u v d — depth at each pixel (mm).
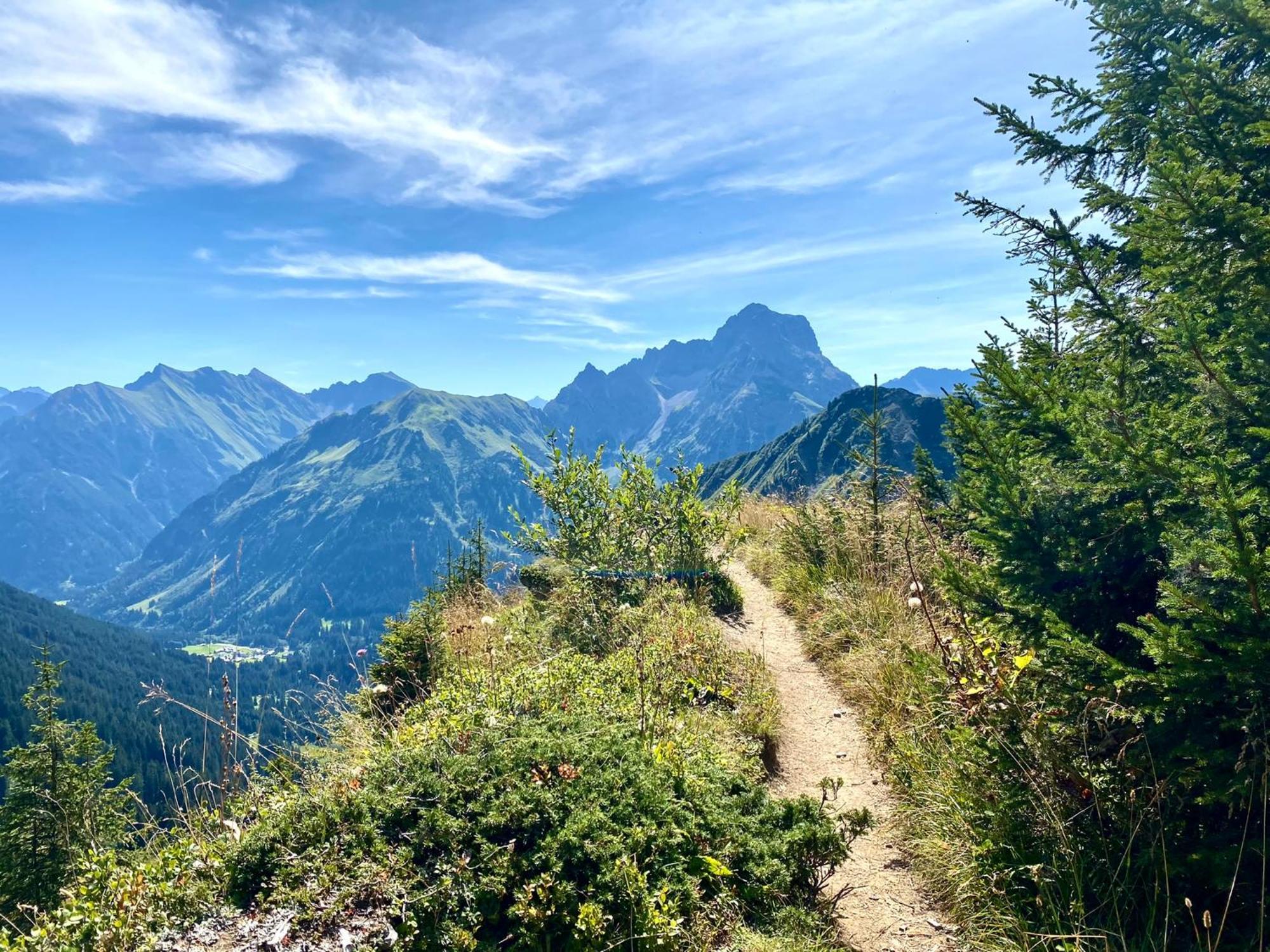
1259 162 3959
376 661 7973
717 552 13188
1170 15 5043
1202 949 2967
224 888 3617
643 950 3529
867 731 6578
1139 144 5551
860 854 4781
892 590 8930
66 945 3199
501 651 8336
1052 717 3785
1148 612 3613
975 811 4172
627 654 7691
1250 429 2898
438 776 4434
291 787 4672
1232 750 2830
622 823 4238
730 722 6586
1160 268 3717
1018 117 6160
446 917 3531
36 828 12875
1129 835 3406
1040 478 3859
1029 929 3545
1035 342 5602
